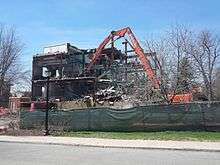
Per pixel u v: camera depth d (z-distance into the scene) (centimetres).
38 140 2586
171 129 2772
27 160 1620
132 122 2922
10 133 3147
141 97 4206
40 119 3338
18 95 7131
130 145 2186
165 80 4019
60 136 2875
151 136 2614
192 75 4156
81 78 6047
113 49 5862
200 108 2695
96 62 6147
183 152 1908
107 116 3031
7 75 6556
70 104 4775
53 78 6506
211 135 2527
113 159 1636
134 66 5050
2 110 5141
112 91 4925
